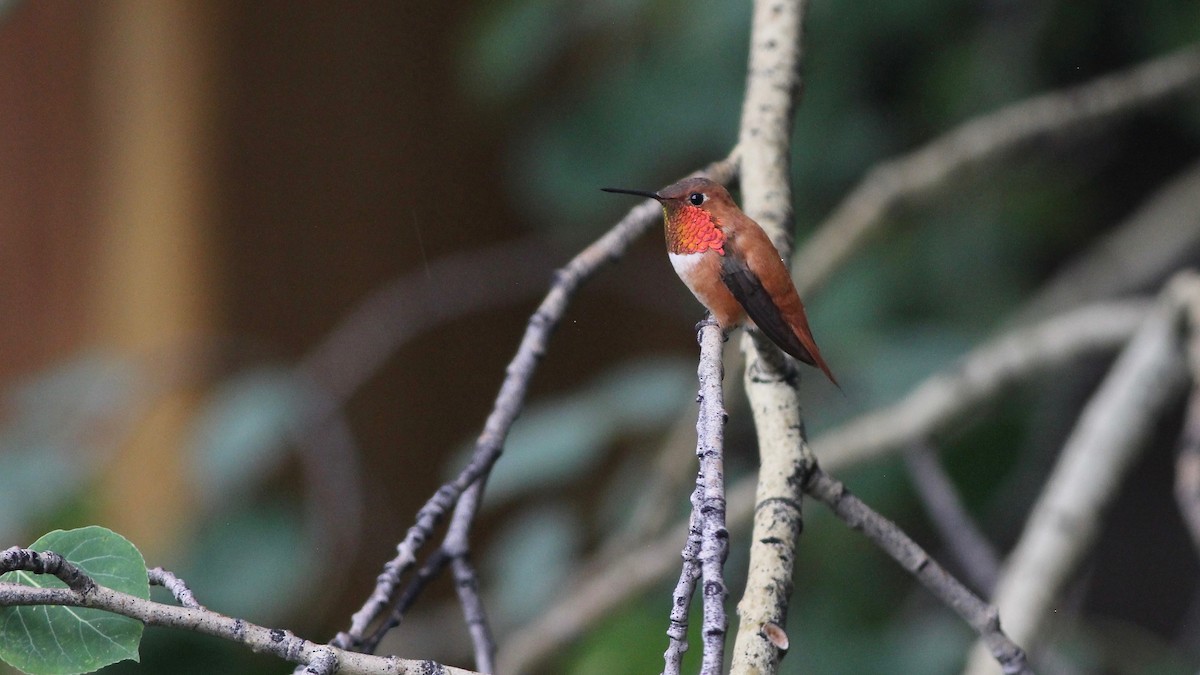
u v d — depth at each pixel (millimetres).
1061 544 4973
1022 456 5180
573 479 5832
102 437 5109
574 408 5074
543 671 5102
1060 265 6043
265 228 6172
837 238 5082
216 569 5078
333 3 6344
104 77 6027
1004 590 4973
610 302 6715
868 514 4805
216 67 6074
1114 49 5801
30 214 6020
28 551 4719
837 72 5414
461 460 5059
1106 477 4980
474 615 4812
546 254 6422
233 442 5090
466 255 6527
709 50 5246
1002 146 5102
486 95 5676
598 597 5023
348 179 6340
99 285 6000
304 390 5125
